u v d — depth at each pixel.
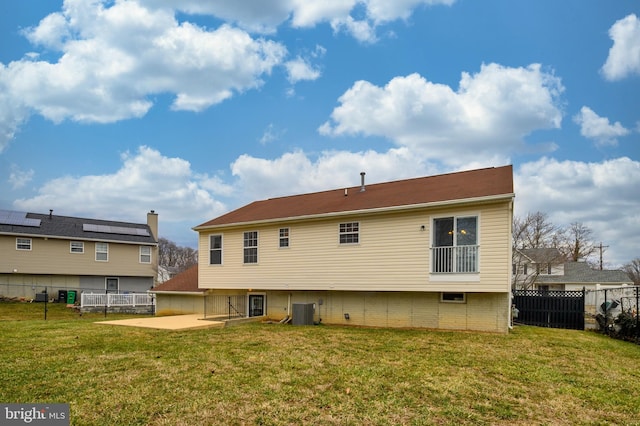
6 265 25.80
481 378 7.18
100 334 11.46
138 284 32.09
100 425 4.91
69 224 29.59
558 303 15.57
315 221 15.55
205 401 5.76
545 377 7.36
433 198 13.30
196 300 19.84
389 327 14.32
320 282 15.19
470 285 12.30
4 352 8.79
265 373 7.27
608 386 6.91
